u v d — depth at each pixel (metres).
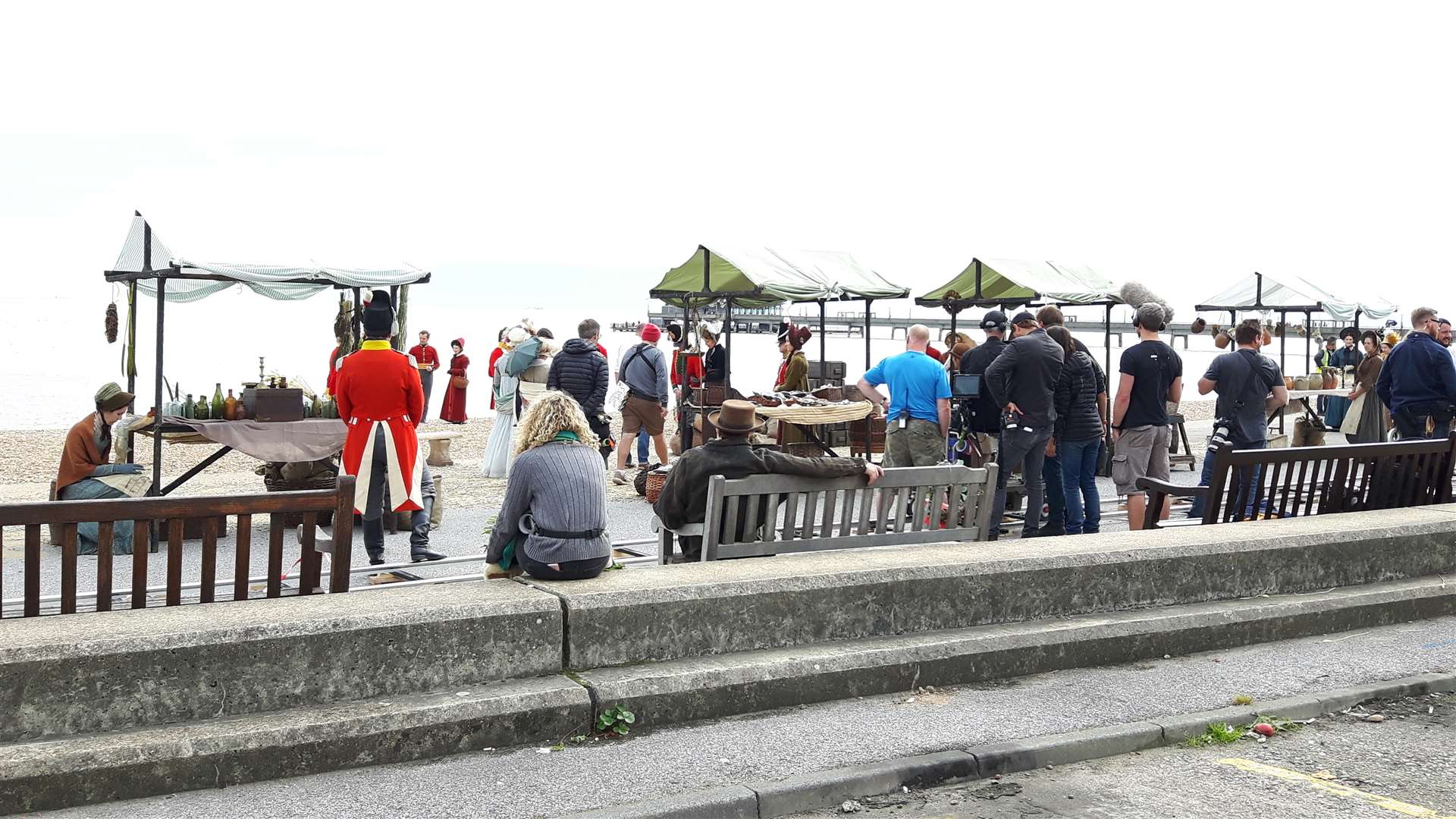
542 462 5.39
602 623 5.05
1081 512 9.15
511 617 4.86
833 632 5.54
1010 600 5.95
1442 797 4.27
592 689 4.79
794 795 4.20
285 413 9.94
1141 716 5.09
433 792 4.14
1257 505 7.68
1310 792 4.33
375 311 8.27
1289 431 19.38
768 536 6.31
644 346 13.70
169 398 10.26
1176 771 4.58
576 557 5.30
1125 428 9.22
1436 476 8.54
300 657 4.50
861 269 15.68
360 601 4.88
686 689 4.95
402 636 4.66
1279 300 18.80
